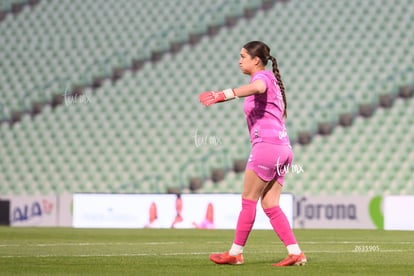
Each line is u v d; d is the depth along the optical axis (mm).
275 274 19547
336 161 75125
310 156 75562
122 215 59156
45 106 82250
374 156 74938
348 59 80250
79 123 80875
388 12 81625
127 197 59250
